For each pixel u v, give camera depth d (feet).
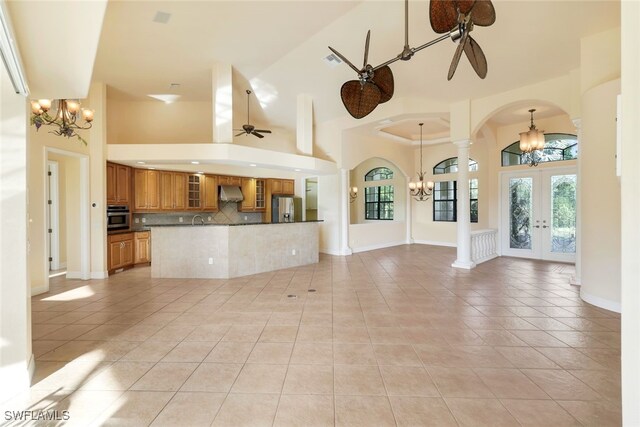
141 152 18.65
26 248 6.81
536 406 6.41
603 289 12.48
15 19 5.46
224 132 18.31
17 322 6.57
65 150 16.79
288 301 13.58
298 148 22.93
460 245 20.52
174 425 5.93
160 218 24.41
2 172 6.40
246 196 28.25
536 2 12.03
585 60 13.03
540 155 24.13
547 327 10.54
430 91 19.06
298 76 20.10
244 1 12.72
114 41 14.80
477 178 28.50
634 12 2.56
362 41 15.96
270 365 8.12
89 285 16.62
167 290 15.46
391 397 6.75
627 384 2.58
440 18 7.58
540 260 23.77
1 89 6.37
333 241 26.81
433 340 9.59
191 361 8.34
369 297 14.14
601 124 12.30
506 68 15.52
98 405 6.52
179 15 13.17
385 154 29.81
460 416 6.13
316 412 6.27
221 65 17.93
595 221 12.69
